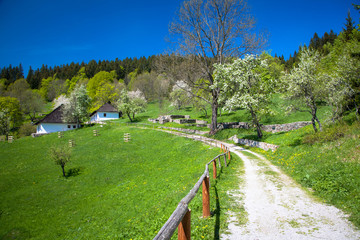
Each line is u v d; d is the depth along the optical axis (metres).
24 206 19.12
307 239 5.31
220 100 29.44
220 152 22.36
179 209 4.01
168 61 35.59
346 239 5.20
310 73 21.73
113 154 33.38
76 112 60.59
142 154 31.89
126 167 27.19
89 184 23.44
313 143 17.11
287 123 35.62
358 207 6.70
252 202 8.30
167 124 54.75
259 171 14.08
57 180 25.58
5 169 31.27
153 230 7.60
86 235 11.93
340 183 8.74
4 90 133.38
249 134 35.03
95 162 30.72
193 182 13.05
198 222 6.48
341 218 6.38
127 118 73.00
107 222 13.19
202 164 18.86
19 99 100.19
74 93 62.88
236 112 54.91
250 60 26.95
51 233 13.76
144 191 17.14
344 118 22.61
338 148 13.04
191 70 35.81
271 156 19.66
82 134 50.53
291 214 6.95
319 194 8.65
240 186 10.66
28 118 102.56
